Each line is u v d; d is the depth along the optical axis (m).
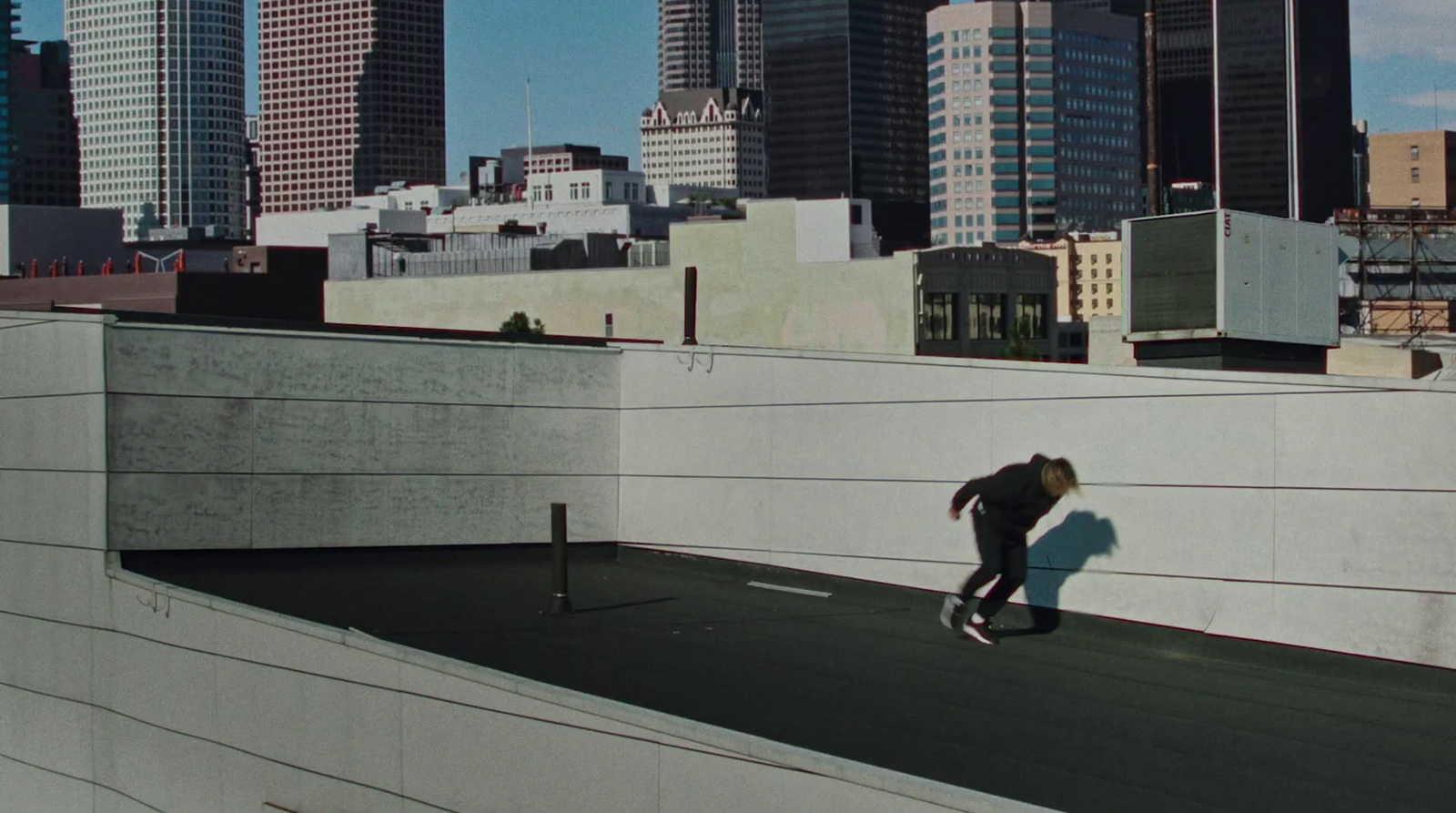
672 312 94.19
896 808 10.34
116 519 18.03
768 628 16.42
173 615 16.56
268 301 118.88
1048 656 15.05
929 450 17.62
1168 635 15.22
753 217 91.62
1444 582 13.28
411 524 20.38
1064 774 11.20
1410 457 13.49
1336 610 13.99
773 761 11.06
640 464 21.25
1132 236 21.23
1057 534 16.19
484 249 115.06
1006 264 93.81
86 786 17.91
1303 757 11.67
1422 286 74.38
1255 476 14.58
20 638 18.94
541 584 19.00
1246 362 20.58
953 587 17.33
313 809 14.77
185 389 18.73
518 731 12.90
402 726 13.91
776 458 19.41
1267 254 20.62
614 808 12.13
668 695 13.37
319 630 14.73
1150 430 15.43
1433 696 13.27
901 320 87.88
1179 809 10.44
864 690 13.65
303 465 19.66
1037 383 16.45
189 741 16.31
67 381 18.41
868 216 104.31
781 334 91.62
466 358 20.72
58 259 143.75
